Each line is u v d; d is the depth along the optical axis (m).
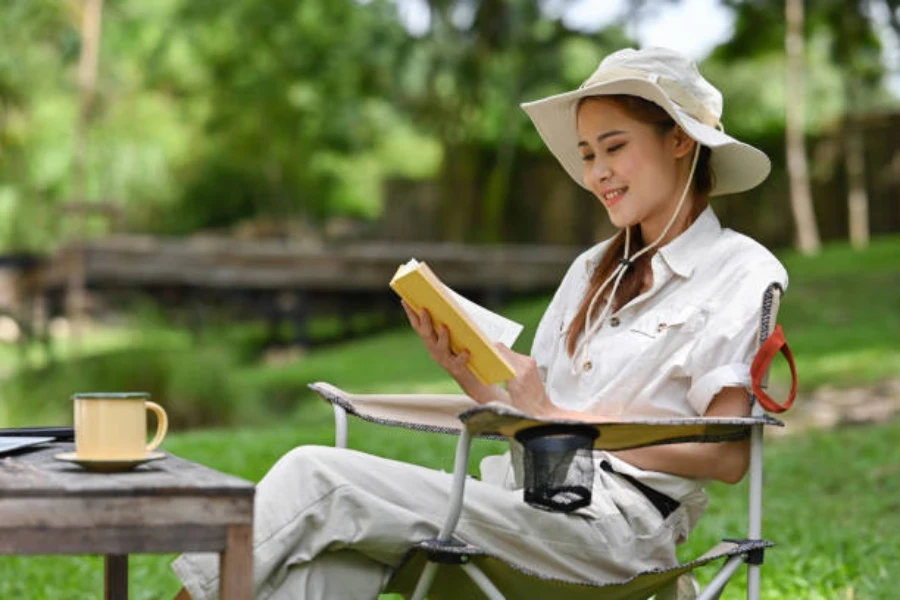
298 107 30.88
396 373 16.38
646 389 3.41
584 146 3.59
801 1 24.69
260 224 28.34
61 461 2.95
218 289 20.48
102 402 2.80
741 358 3.33
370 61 26.72
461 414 2.93
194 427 15.04
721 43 26.66
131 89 29.25
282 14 27.80
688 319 3.40
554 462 2.97
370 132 32.75
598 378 3.50
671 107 3.43
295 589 3.05
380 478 3.13
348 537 3.05
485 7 25.84
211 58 29.59
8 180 30.42
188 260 19.97
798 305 17.05
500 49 26.17
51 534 2.50
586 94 3.49
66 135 29.19
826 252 21.88
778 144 25.67
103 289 20.23
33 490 2.49
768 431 10.75
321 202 35.91
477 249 21.41
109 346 20.91
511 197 26.86
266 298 20.72
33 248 30.09
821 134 25.27
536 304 20.25
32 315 20.30
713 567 5.91
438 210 27.23
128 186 30.86
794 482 8.15
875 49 26.77
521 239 26.84
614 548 3.30
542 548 3.22
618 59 3.56
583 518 3.28
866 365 12.84
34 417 15.18
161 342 17.75
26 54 26.20
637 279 3.59
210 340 19.05
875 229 24.91
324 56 28.73
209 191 35.59
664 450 3.37
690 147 3.54
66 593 5.79
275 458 8.88
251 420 15.00
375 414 3.58
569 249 26.48
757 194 25.62
